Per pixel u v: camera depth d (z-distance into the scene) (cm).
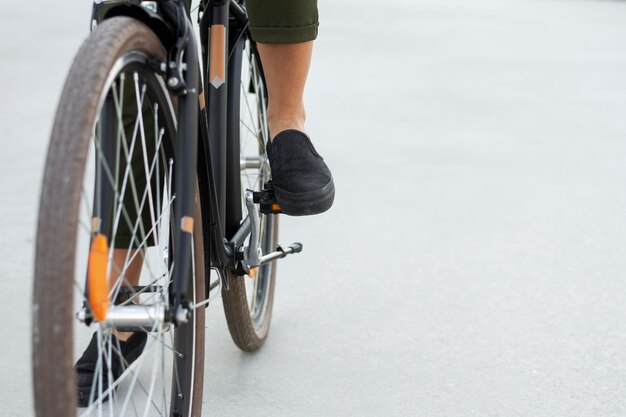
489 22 1599
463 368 445
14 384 423
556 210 687
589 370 444
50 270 206
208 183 318
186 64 268
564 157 830
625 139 897
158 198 292
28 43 1264
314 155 378
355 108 995
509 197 716
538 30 1537
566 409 407
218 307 516
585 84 1142
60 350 206
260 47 372
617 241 624
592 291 541
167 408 334
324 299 529
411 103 1022
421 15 1642
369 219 665
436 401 413
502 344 471
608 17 1708
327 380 433
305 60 373
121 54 237
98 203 251
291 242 620
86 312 243
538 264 582
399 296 533
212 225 330
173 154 292
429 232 639
